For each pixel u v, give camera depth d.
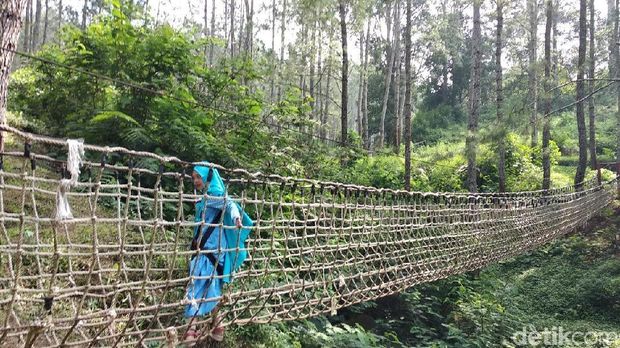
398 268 5.07
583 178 13.77
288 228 3.68
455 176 14.03
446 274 6.14
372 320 7.22
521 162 15.40
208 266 3.13
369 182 11.16
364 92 19.33
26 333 2.49
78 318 2.42
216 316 3.25
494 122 9.24
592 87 14.64
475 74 11.98
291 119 9.27
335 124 28.17
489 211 7.23
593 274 10.67
